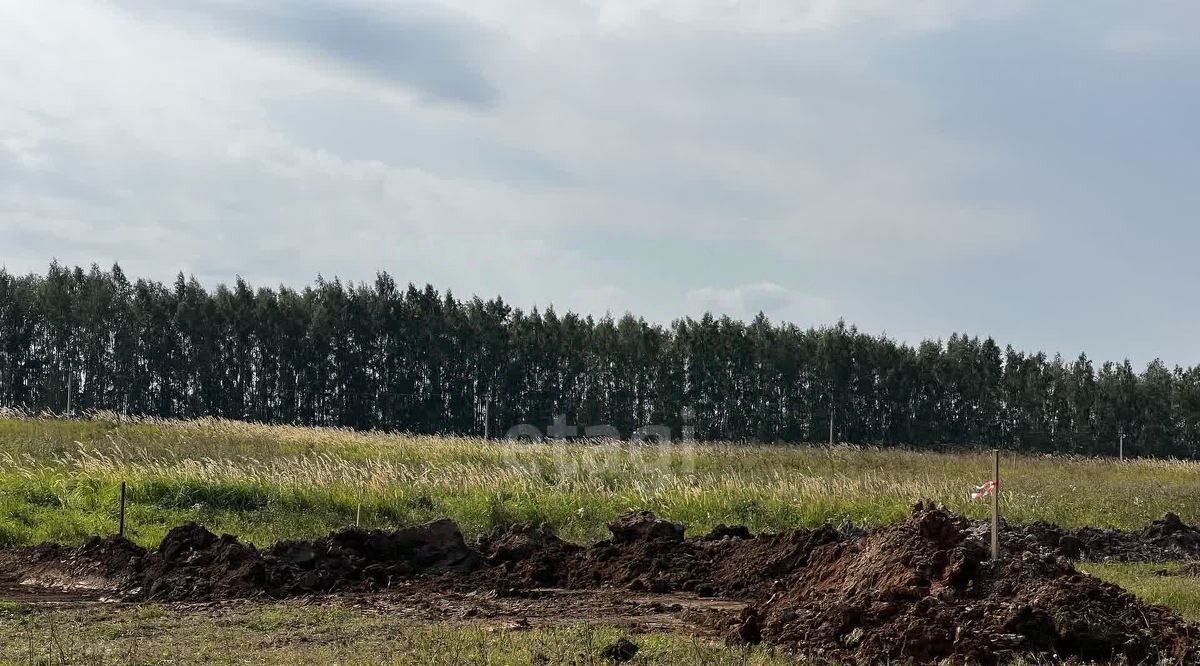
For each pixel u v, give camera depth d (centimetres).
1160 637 991
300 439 3900
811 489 2461
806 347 8319
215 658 980
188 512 2050
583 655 955
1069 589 1012
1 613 1218
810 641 1010
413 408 7788
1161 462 5325
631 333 8038
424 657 957
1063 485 3084
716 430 8112
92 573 1495
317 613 1205
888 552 1123
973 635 961
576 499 2294
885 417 8438
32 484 2156
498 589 1418
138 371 7569
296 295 8081
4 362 7462
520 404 7944
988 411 8600
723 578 1462
